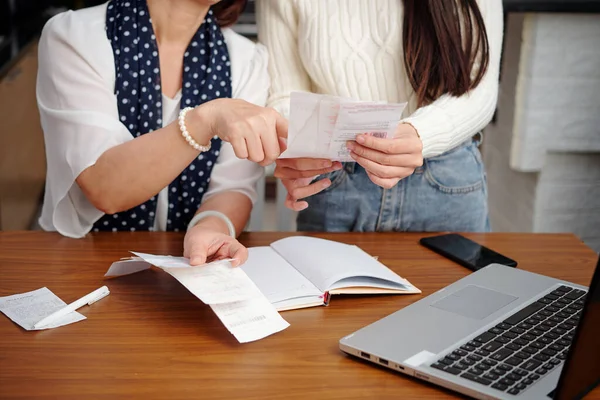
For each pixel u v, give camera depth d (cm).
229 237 135
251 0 291
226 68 169
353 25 166
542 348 104
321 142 125
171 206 168
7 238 153
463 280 130
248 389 98
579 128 265
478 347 104
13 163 296
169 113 166
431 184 172
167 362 104
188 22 161
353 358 107
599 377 94
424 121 150
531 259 149
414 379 101
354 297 128
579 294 123
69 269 137
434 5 154
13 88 298
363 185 173
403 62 165
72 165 148
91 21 159
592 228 280
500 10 165
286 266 136
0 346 108
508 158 291
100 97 154
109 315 119
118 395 96
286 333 114
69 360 104
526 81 260
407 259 148
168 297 126
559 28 254
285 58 176
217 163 169
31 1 375
